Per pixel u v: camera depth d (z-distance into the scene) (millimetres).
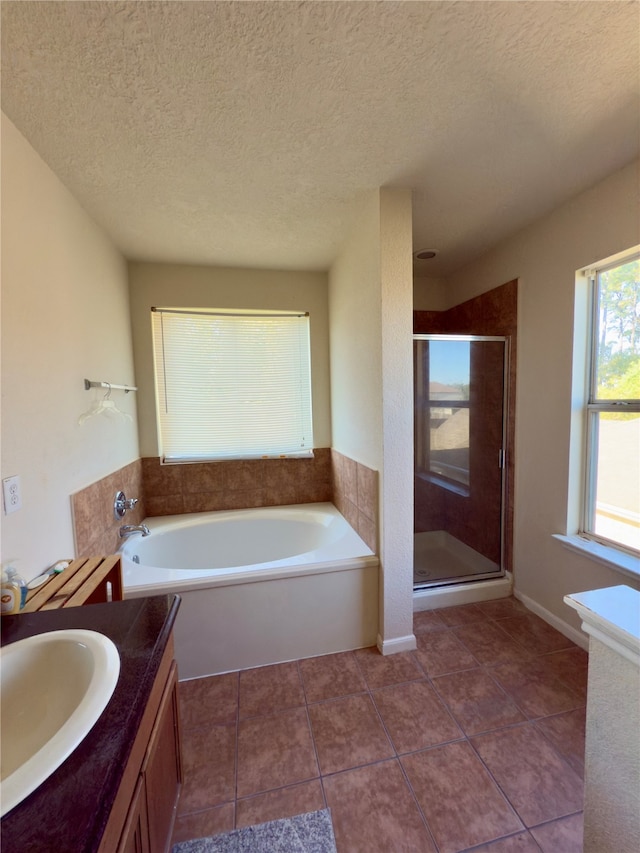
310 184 1662
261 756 1350
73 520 1554
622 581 1676
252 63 1048
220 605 1768
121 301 2314
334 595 1881
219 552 2621
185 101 1174
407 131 1348
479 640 1971
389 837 1087
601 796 775
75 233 1686
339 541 2109
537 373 2135
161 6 895
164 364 2652
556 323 1991
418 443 2537
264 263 2590
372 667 1790
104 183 1599
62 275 1545
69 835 464
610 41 1005
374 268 1796
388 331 1751
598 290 1854
